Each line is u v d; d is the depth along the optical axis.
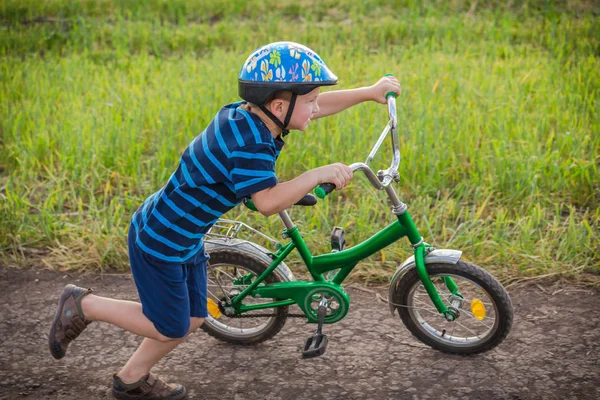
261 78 2.69
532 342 3.69
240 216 4.83
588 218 4.86
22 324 3.96
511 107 6.22
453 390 3.33
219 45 8.71
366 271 4.36
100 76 7.40
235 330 3.71
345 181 2.86
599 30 8.23
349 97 3.35
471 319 3.96
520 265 4.29
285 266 3.56
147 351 3.19
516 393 3.30
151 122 6.22
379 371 3.50
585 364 3.50
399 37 8.63
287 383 3.42
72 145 5.68
